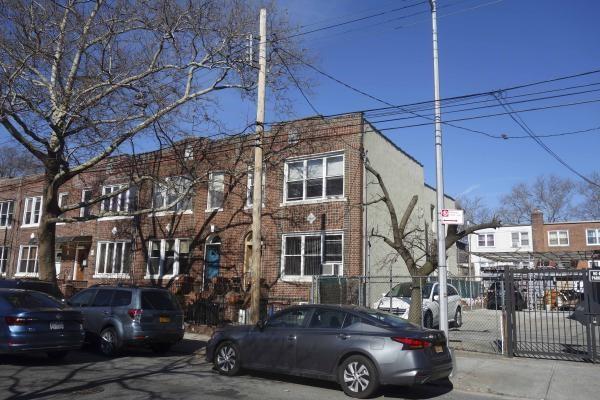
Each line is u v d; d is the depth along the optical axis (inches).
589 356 454.9
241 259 821.9
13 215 1278.3
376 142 811.4
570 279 475.8
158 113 636.7
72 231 1108.5
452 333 651.5
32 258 1206.3
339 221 741.9
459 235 579.8
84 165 677.3
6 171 1460.4
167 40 627.2
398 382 324.2
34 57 605.9
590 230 1856.5
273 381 385.1
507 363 450.9
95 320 510.6
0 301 418.9
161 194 955.3
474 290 807.7
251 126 698.2
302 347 364.2
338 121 770.8
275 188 805.2
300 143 792.3
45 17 601.3
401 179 909.8
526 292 525.7
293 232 776.3
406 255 592.4
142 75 625.0
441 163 457.7
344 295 700.0
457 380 393.4
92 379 375.6
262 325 394.0
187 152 873.5
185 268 897.5
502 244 2037.4
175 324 522.0
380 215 806.5
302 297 740.7
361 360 337.1
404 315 634.2
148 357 502.9
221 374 406.0
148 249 958.4
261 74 585.9
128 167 941.2
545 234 1920.5
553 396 354.3
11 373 389.1
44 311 420.2
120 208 1022.4
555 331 658.8
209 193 886.4
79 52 631.2
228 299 720.3
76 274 1095.0
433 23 485.1
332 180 768.9
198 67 649.0
